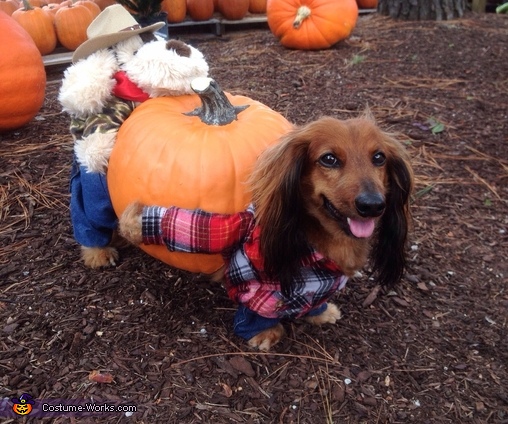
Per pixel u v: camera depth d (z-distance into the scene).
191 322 0.57
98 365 0.52
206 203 0.50
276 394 0.50
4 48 0.88
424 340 0.58
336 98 1.10
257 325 0.53
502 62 1.29
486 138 0.99
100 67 0.57
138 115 0.55
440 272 0.68
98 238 0.63
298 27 1.33
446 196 0.84
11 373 0.50
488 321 0.61
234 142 0.52
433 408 0.50
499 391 0.52
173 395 0.49
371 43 1.42
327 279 0.50
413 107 1.07
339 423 0.48
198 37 1.63
